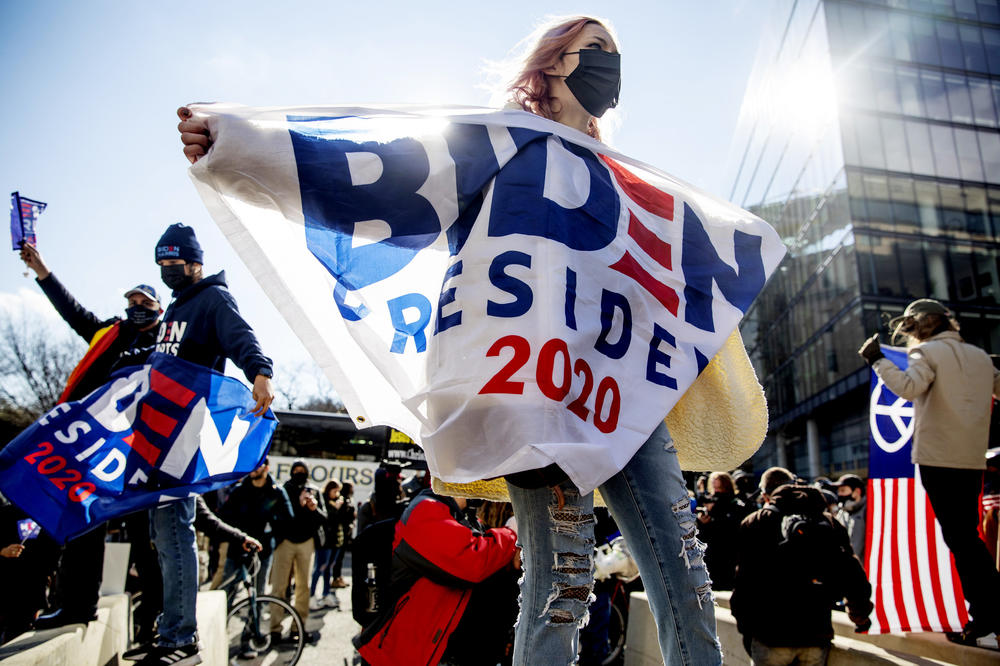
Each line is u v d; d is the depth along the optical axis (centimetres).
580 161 172
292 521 770
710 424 204
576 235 155
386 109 162
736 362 199
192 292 300
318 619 884
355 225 150
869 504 379
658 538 159
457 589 298
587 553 142
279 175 143
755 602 372
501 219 149
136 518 379
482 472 127
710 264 194
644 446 164
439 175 153
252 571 711
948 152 2572
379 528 329
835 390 2692
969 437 296
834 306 2667
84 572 335
